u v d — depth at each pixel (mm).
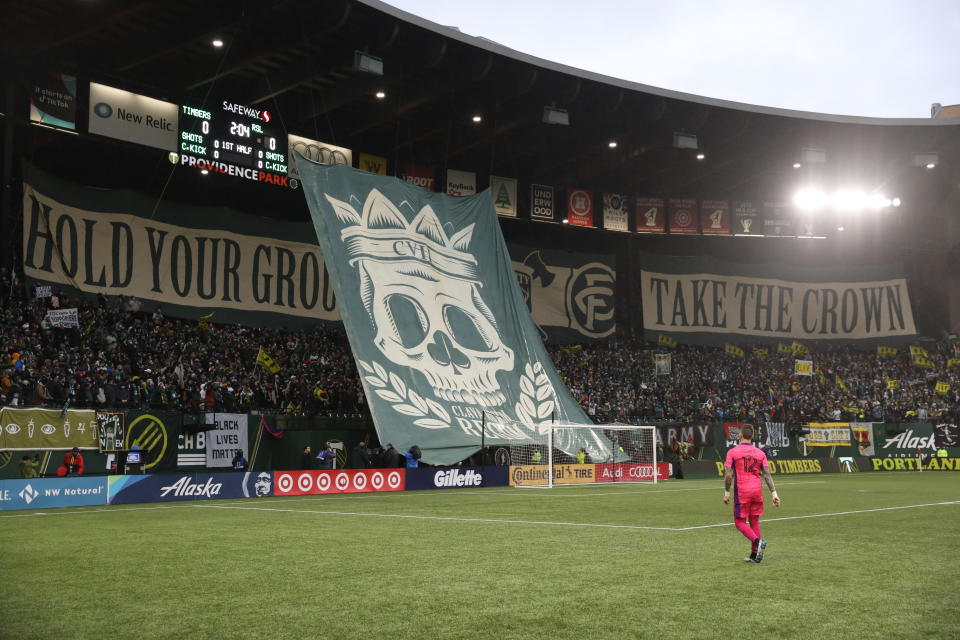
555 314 53875
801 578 10305
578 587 9703
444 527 16812
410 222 38938
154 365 34469
